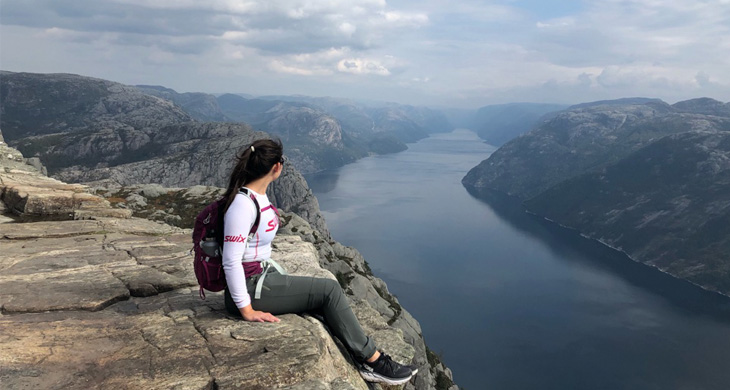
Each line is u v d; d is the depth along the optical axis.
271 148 1.94
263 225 2.00
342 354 2.20
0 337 1.90
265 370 1.77
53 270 3.03
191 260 3.43
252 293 2.03
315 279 2.11
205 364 1.79
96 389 1.59
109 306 2.40
